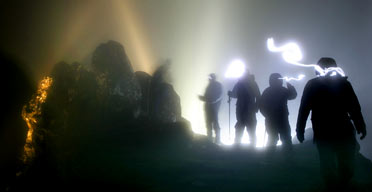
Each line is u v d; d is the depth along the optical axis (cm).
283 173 796
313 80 612
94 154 883
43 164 861
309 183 707
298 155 1042
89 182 718
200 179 721
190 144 1066
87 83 1104
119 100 1145
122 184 696
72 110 1057
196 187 670
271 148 929
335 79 598
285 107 921
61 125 1013
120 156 884
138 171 774
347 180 581
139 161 855
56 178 778
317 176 769
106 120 1100
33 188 785
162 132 1060
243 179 730
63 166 818
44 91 1059
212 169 809
